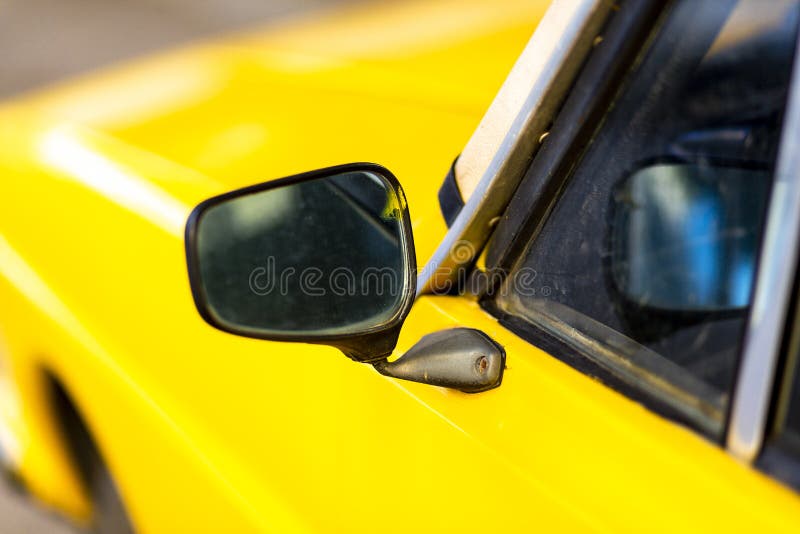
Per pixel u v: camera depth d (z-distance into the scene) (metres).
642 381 1.26
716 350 1.19
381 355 1.27
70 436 2.68
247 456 1.84
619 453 1.20
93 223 2.31
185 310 1.96
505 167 1.35
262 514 1.79
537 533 1.23
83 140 2.62
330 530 1.65
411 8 3.00
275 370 1.74
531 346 1.38
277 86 2.56
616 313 1.32
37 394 2.65
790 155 1.07
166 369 2.03
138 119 2.65
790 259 1.07
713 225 1.26
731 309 1.20
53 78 7.78
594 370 1.31
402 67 2.42
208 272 1.30
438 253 1.47
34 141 2.82
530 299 1.41
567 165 1.33
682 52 1.28
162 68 3.10
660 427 1.21
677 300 1.27
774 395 1.10
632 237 1.35
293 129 2.22
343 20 3.12
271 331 1.22
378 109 2.16
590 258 1.35
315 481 1.67
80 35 8.74
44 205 2.53
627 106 1.31
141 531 2.39
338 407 1.59
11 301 2.54
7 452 2.90
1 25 9.31
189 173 2.19
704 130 1.27
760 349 1.10
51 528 3.25
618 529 1.15
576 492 1.21
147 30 8.59
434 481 1.39
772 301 1.09
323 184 1.34
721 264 1.23
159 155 2.35
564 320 1.37
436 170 1.76
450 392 1.40
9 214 2.66
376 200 1.29
